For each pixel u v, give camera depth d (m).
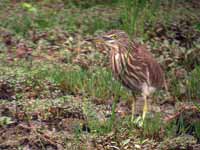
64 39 17.91
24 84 14.72
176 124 13.48
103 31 18.20
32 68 15.66
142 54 13.59
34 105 13.55
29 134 12.63
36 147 12.27
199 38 18.56
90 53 17.06
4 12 19.84
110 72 15.04
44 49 17.20
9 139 12.39
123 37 13.60
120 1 20.47
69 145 12.12
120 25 18.84
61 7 20.83
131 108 14.31
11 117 13.31
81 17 19.61
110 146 12.15
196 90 15.04
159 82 13.86
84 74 15.26
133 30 18.45
